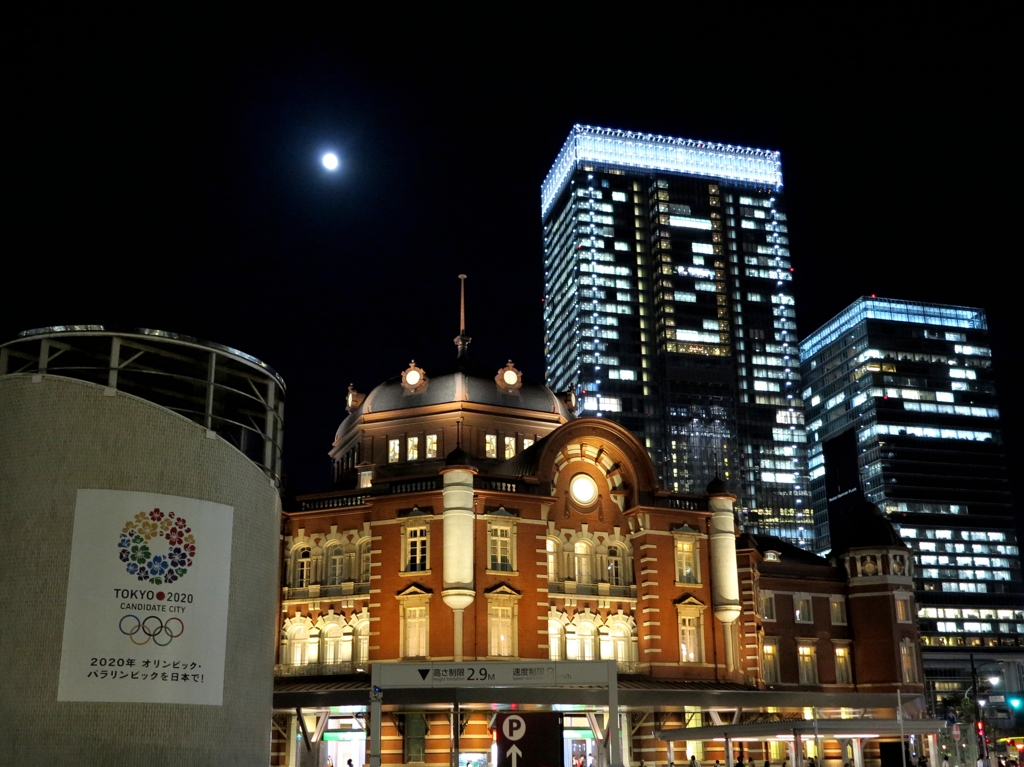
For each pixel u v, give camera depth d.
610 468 73.50
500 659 65.25
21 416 37.41
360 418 81.25
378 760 38.03
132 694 35.31
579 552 71.12
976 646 197.75
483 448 78.69
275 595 41.72
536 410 81.44
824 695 65.25
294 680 67.50
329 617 69.00
